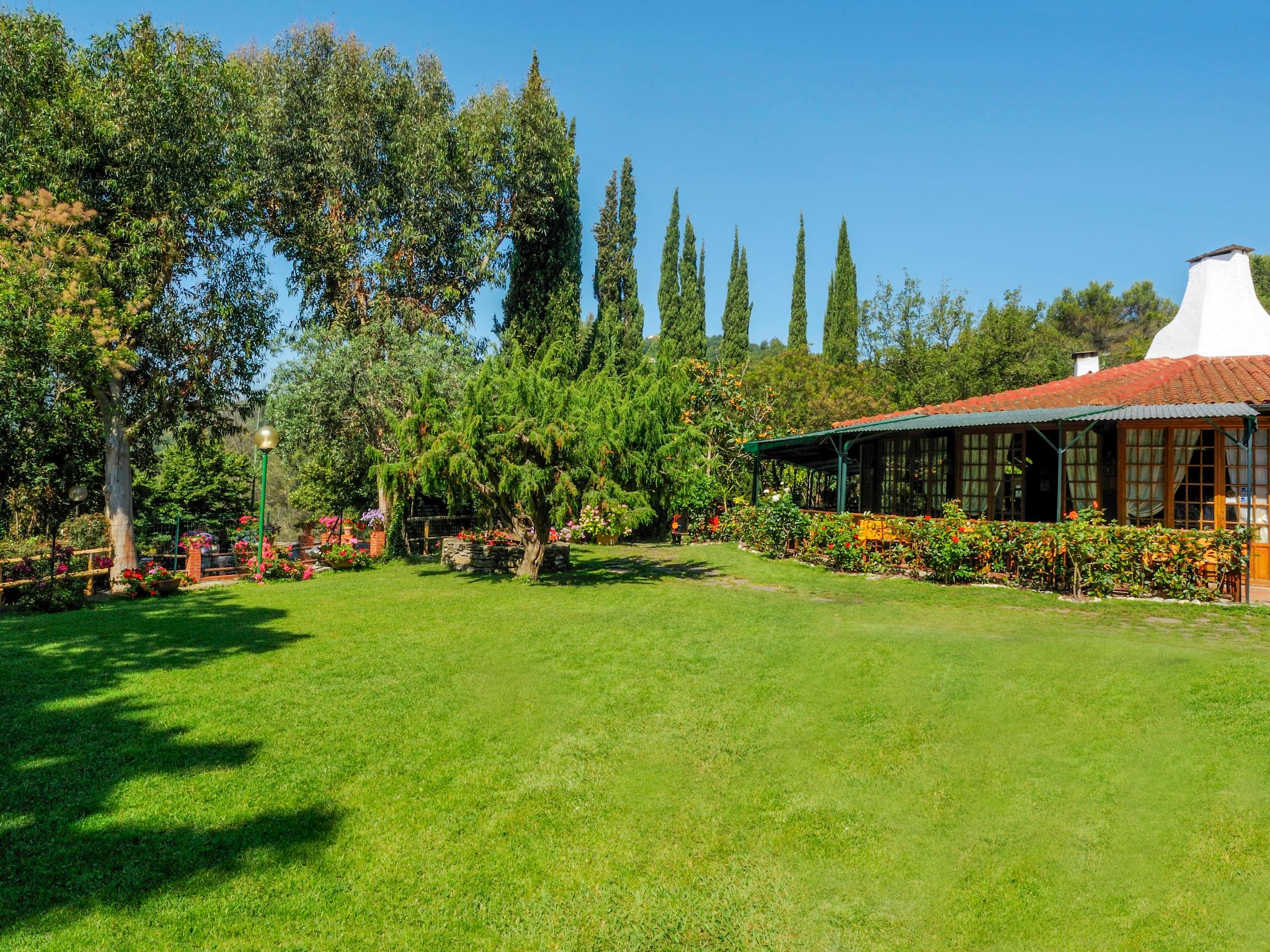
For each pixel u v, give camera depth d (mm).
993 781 5152
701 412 24609
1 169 15516
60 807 4781
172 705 6738
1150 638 8602
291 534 30344
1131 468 14117
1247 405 11828
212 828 4594
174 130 17156
